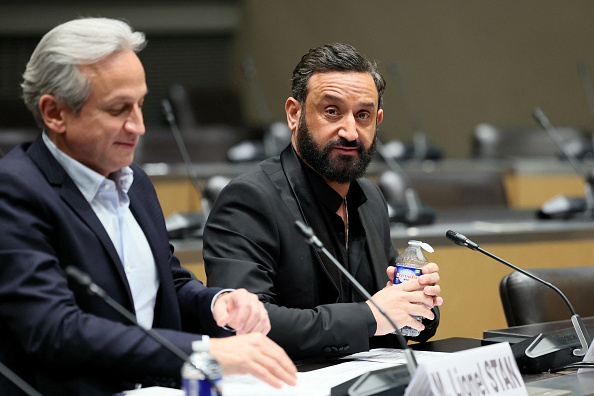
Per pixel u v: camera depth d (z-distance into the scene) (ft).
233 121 48.03
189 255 21.71
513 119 56.85
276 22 60.39
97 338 10.87
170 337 11.14
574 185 40.83
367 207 16.72
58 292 11.07
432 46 58.29
